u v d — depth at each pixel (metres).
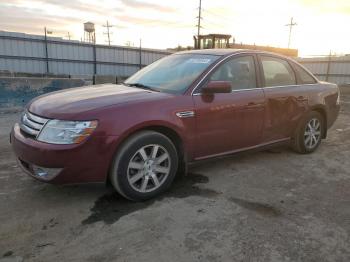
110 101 3.30
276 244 2.70
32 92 9.38
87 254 2.54
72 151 2.96
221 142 3.96
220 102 3.85
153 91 3.73
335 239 2.80
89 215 3.12
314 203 3.47
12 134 3.48
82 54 27.62
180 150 3.72
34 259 2.47
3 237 2.74
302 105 4.84
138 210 3.23
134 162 3.31
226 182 3.98
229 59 4.12
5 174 4.08
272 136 4.58
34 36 25.06
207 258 2.51
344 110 10.85
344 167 4.64
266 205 3.40
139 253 2.56
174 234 2.82
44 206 3.28
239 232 2.87
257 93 4.25
